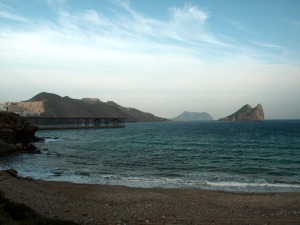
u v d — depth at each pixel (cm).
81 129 15862
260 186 2527
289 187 2494
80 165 3719
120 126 18875
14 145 5178
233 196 2100
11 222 1214
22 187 2134
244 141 7519
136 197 2056
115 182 2681
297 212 1722
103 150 5634
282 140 7738
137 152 5253
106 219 1562
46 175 3011
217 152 5197
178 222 1502
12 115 7200
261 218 1605
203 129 15212
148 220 1525
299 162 3962
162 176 2983
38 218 1352
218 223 1488
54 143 7350
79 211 1697
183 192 2236
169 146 6359
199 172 3219
